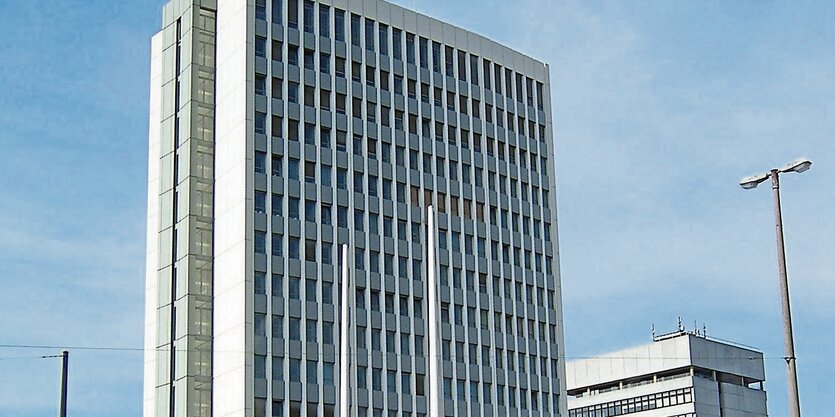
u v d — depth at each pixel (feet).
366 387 363.15
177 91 391.65
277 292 356.18
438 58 413.59
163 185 385.29
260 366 347.36
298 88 375.86
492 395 393.91
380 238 379.76
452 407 380.37
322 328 361.10
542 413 407.64
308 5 384.47
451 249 396.78
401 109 396.98
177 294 369.30
